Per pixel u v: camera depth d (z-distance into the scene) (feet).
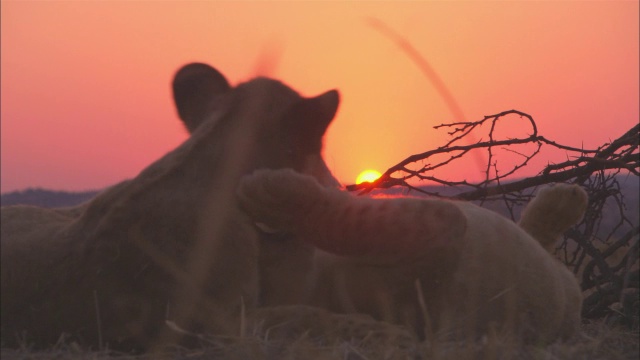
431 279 21.89
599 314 34.63
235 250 21.91
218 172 22.16
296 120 22.80
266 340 21.01
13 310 21.66
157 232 21.56
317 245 19.84
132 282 21.40
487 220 23.52
